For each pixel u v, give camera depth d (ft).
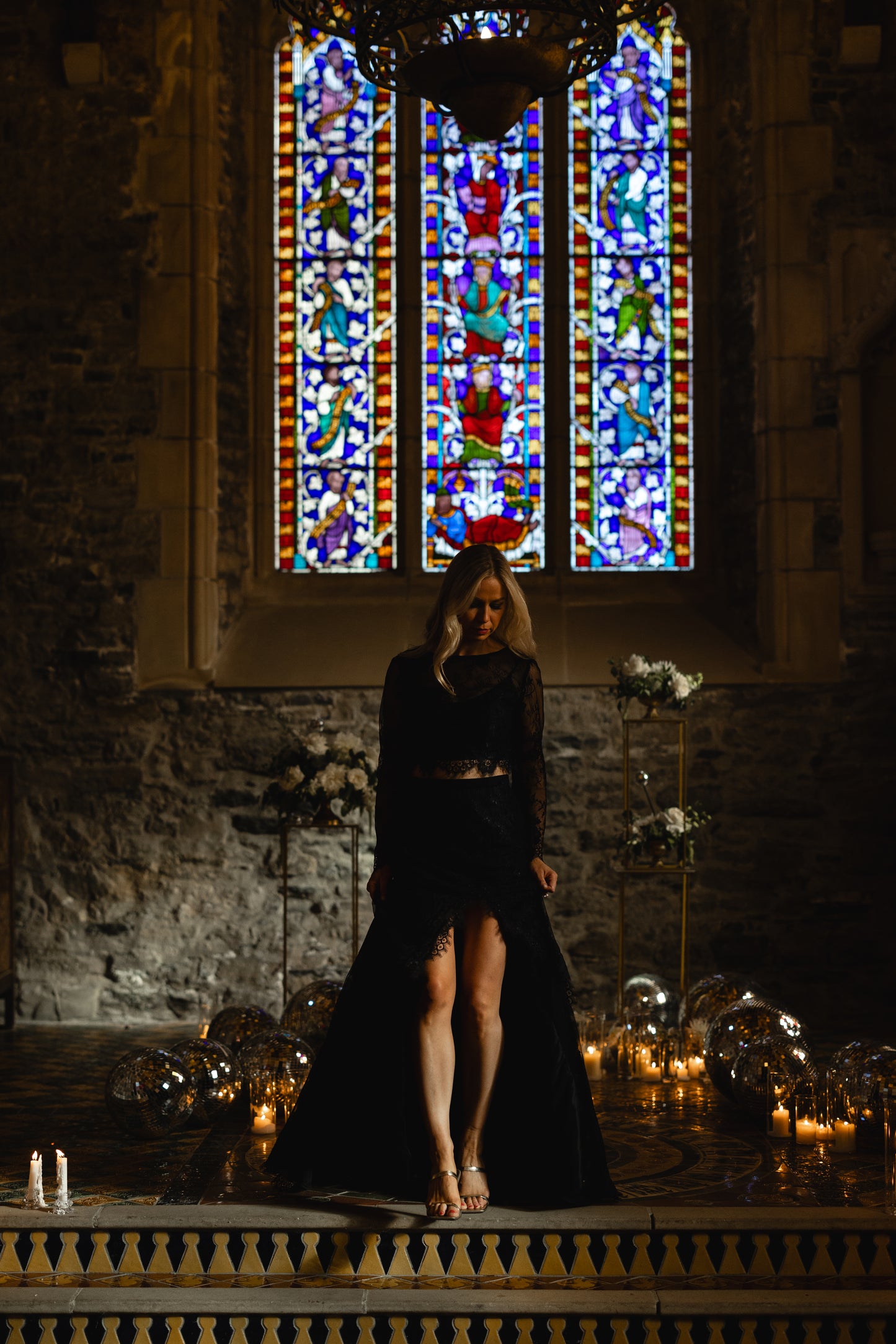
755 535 21.83
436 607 10.93
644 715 20.81
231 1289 9.97
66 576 21.27
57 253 21.52
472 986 10.50
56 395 21.42
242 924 20.97
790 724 21.12
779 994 20.86
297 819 19.24
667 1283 10.11
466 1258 10.22
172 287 21.42
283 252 22.94
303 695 21.16
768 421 21.44
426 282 22.89
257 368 22.70
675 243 22.91
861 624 21.20
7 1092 15.71
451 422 22.79
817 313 21.42
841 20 21.59
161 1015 20.88
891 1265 10.27
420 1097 10.22
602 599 22.31
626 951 20.93
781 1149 12.54
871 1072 12.50
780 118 21.48
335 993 15.61
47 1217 10.39
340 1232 10.28
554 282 22.68
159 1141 13.08
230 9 22.27
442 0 11.50
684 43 22.97
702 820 18.52
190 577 21.22
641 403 22.79
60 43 21.62
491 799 10.68
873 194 21.48
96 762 21.09
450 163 22.97
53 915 20.99
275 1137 13.21
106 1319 9.80
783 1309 9.74
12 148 21.61
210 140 21.59
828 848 20.99
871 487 21.33
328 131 22.98
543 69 11.68
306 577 22.56
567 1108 10.46
